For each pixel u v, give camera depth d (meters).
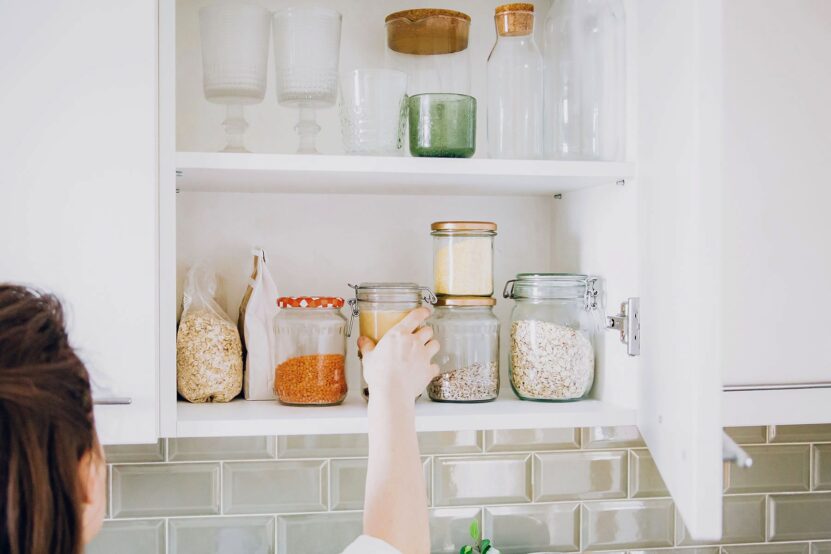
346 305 1.43
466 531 1.48
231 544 1.42
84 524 0.69
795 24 1.17
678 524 1.53
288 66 1.18
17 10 1.02
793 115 1.17
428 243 1.45
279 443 1.42
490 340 1.28
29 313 0.65
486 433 1.48
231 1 1.37
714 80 0.94
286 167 1.12
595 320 1.29
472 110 1.18
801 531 1.57
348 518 1.44
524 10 1.26
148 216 1.05
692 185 0.95
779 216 1.17
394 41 1.29
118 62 1.04
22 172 1.03
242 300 1.36
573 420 1.18
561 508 1.50
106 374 1.06
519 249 1.49
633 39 1.18
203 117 1.37
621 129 1.22
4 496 0.59
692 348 0.95
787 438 1.57
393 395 1.07
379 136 1.18
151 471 1.40
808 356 1.18
